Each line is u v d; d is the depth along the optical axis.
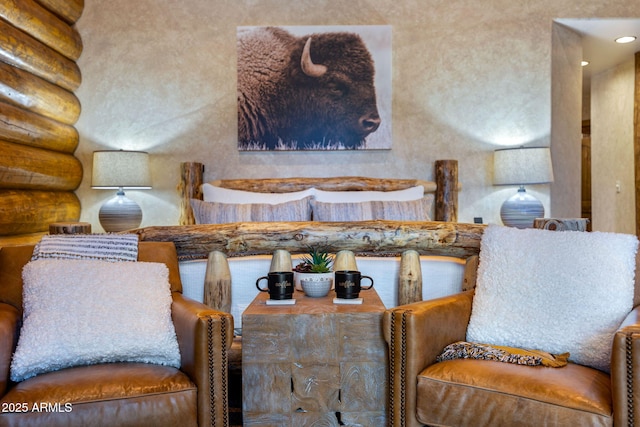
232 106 4.41
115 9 4.40
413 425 1.69
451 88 4.41
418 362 1.70
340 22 4.39
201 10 4.40
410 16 4.40
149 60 4.41
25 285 1.86
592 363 1.70
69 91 4.35
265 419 1.81
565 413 1.43
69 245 2.09
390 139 4.36
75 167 4.30
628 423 1.36
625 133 5.36
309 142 4.36
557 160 4.52
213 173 4.41
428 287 2.56
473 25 4.40
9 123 3.34
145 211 4.42
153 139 4.41
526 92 4.38
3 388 1.61
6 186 3.46
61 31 4.06
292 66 4.36
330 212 3.38
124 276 1.92
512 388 1.53
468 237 2.45
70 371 1.69
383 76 4.37
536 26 4.37
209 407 1.63
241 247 2.47
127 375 1.63
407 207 3.47
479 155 4.41
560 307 1.82
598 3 4.33
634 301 1.79
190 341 1.69
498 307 1.93
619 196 5.48
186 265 2.54
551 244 1.95
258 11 4.39
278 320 1.82
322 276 2.11
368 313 1.83
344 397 1.83
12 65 3.50
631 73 5.25
